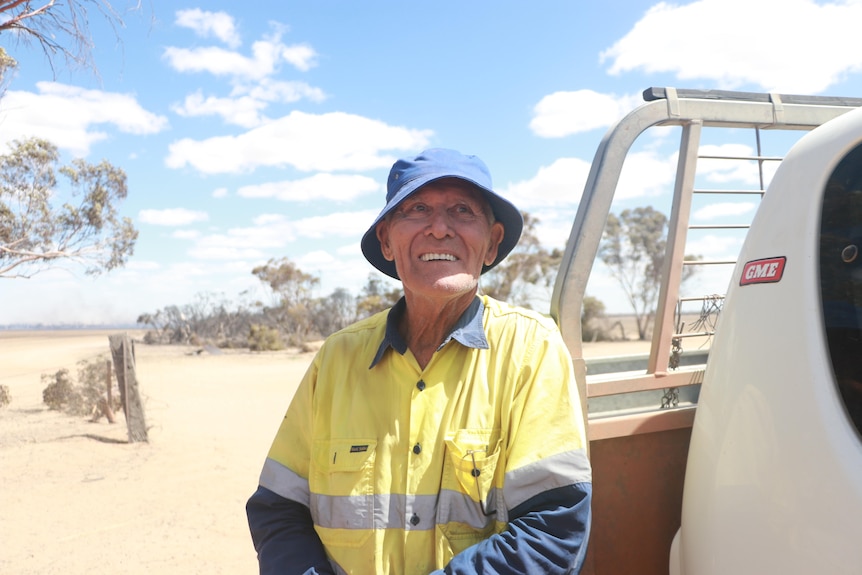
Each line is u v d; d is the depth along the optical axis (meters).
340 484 1.66
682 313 2.29
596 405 2.18
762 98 2.23
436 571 1.50
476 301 1.79
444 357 1.71
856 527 1.23
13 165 13.47
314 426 1.79
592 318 38.62
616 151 2.08
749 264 1.65
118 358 10.16
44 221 14.01
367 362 1.79
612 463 2.06
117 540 5.94
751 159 2.26
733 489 1.54
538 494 1.53
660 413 2.11
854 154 1.45
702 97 2.17
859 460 1.26
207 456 9.24
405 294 1.77
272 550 1.73
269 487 1.81
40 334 112.44
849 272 1.41
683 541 1.82
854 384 1.33
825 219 1.48
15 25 4.63
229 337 46.91
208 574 5.18
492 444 1.62
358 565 1.61
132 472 8.32
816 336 1.41
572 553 1.49
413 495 1.60
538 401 1.61
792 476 1.38
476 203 1.74
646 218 37.88
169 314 48.78
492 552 1.46
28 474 8.16
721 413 1.64
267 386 18.41
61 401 12.48
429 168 1.69
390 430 1.67
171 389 17.61
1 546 5.77
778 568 1.39
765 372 1.50
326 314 45.50
